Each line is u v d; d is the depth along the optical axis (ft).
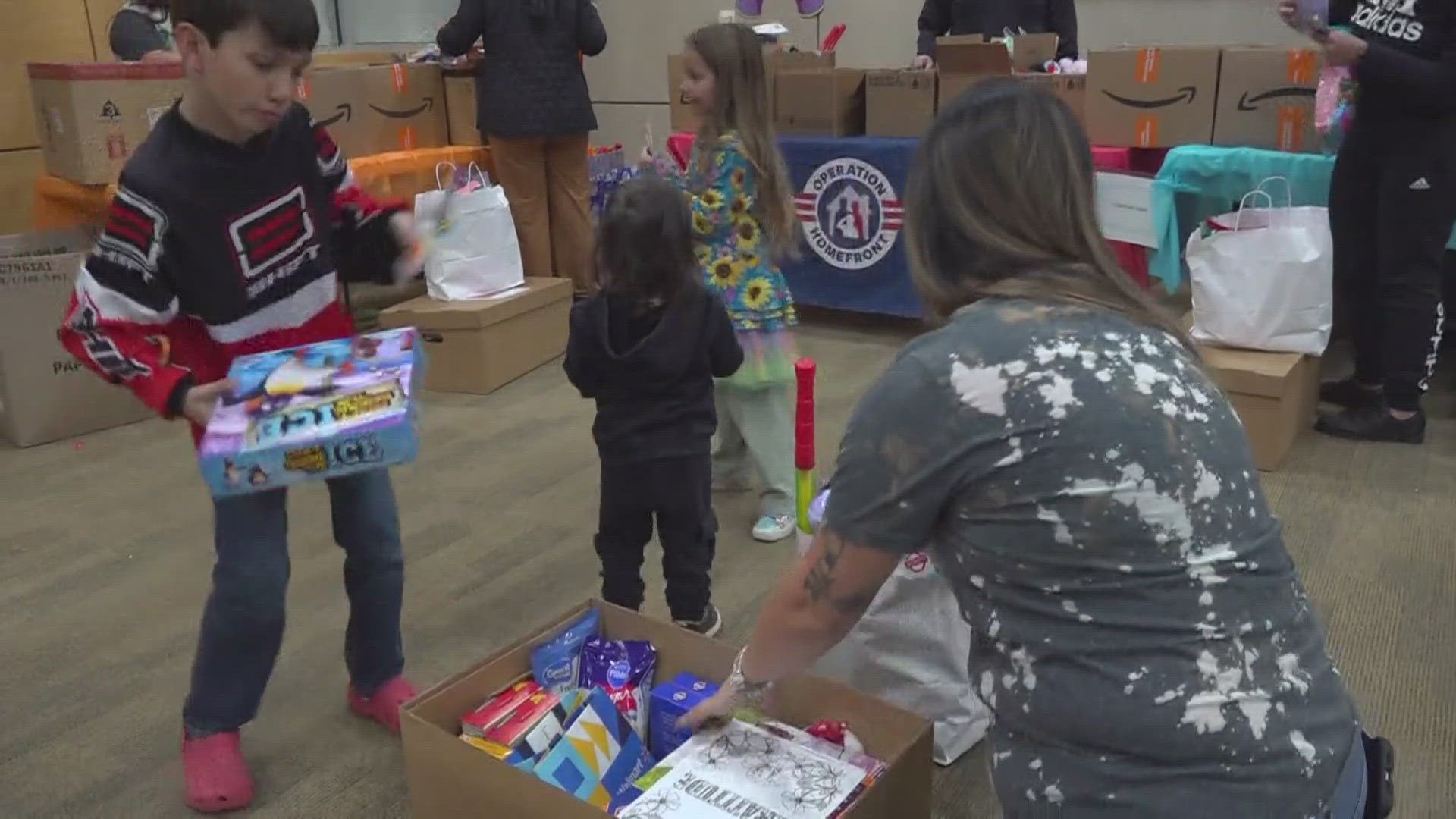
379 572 6.29
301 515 9.64
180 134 4.92
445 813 4.99
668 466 6.57
